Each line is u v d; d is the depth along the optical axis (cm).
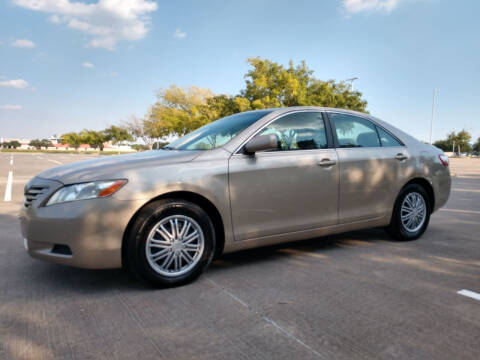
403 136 414
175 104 4444
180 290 265
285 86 2108
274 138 286
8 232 470
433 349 183
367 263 326
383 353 179
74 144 10412
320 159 338
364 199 366
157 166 271
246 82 2216
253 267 317
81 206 248
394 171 385
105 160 290
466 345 187
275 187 312
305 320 216
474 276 291
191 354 180
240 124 332
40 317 223
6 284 279
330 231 350
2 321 218
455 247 381
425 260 335
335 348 184
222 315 223
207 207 294
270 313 225
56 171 280
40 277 295
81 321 217
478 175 1582
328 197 342
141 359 176
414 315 221
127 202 254
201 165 284
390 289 263
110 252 253
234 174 294
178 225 274
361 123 387
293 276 293
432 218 556
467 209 646
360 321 214
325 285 272
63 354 181
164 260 268
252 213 304
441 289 263
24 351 184
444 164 435
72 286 275
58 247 259
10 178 1358
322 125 356
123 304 241
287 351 182
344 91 2308
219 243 302
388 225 394
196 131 372
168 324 212
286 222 321
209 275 297
